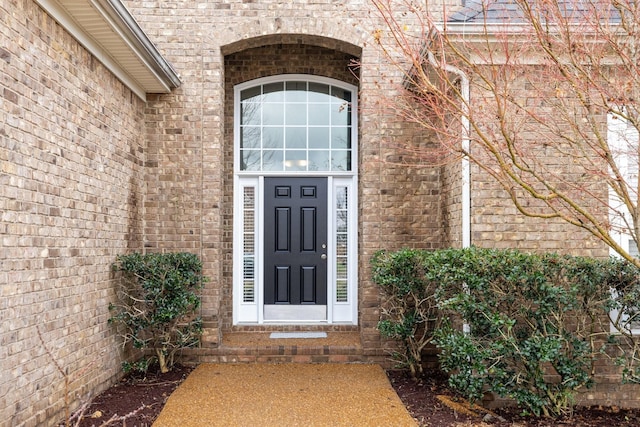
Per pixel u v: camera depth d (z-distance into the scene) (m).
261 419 4.01
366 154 6.02
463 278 4.20
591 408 4.67
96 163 4.50
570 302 4.21
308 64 6.91
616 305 4.33
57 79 3.78
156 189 5.90
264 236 6.96
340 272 6.98
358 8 5.96
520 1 3.52
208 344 5.79
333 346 5.88
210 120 5.95
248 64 6.88
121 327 5.07
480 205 4.89
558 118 4.46
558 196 3.41
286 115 7.03
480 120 4.10
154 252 5.85
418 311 5.24
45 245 3.58
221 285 6.17
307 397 4.57
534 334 4.19
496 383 4.16
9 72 3.16
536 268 4.23
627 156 4.58
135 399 4.43
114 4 3.89
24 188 3.32
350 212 6.94
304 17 5.96
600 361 4.73
